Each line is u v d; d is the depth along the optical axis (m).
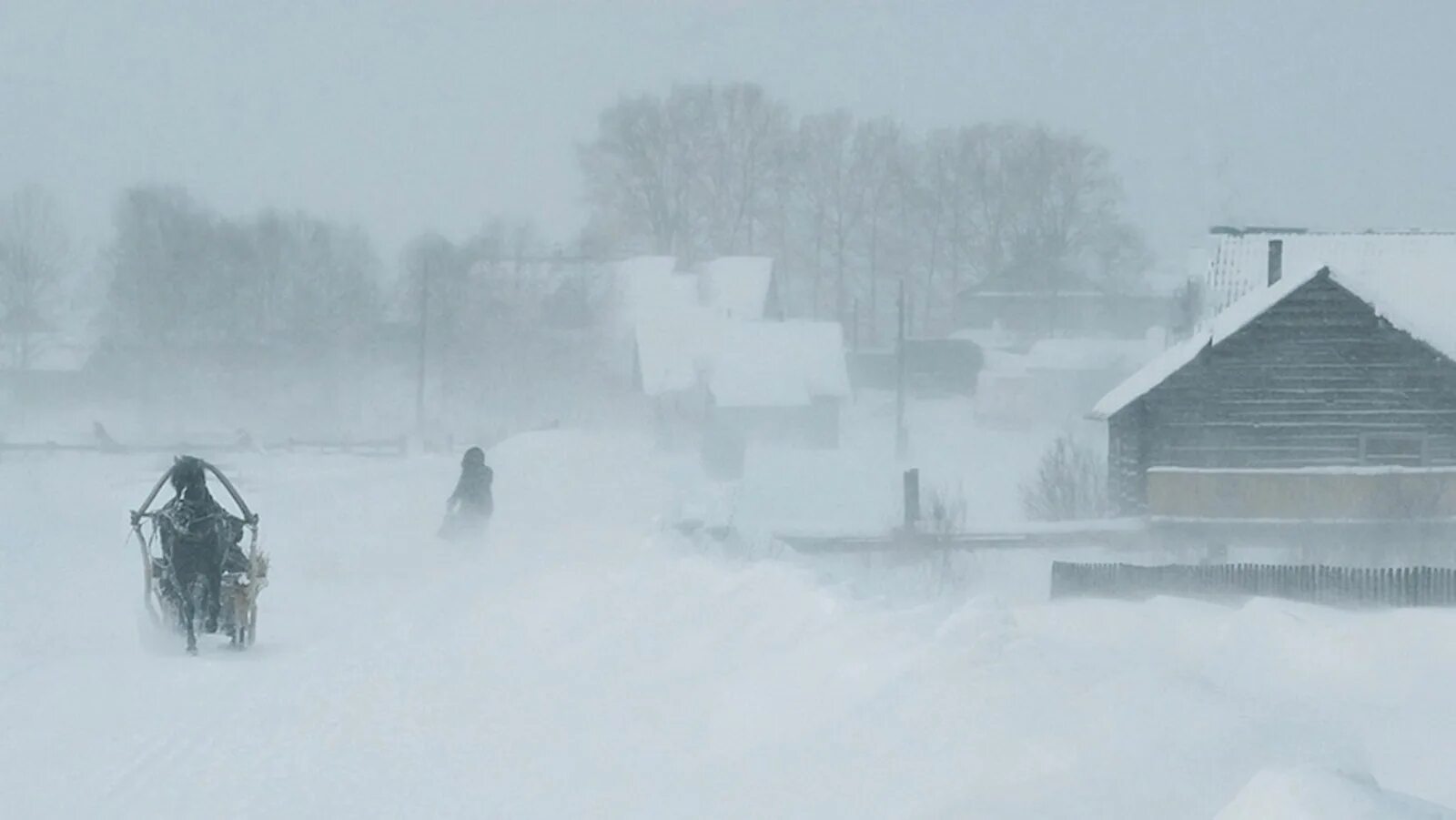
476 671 36.72
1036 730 22.69
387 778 26.34
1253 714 23.25
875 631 31.61
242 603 45.62
